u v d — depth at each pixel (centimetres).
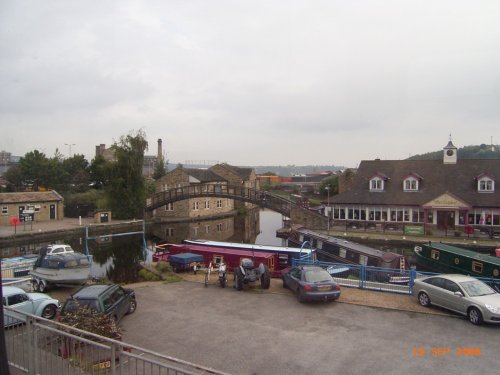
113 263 3406
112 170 5816
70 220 5375
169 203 5828
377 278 1780
